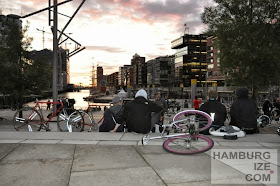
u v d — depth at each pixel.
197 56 133.88
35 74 15.95
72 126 7.76
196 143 5.05
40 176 3.58
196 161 4.16
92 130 8.80
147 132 6.25
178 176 3.51
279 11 10.25
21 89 16.00
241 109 6.55
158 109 6.25
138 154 4.62
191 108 30.50
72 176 3.57
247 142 5.51
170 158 4.35
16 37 15.94
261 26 10.65
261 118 10.92
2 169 3.87
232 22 10.94
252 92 11.77
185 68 134.12
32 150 4.92
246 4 10.82
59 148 5.06
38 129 7.99
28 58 16.52
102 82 142.62
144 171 3.73
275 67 10.59
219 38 11.45
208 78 97.44
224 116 6.31
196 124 6.17
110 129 6.92
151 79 173.38
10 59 15.86
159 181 3.35
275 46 10.37
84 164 4.09
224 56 11.55
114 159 4.34
